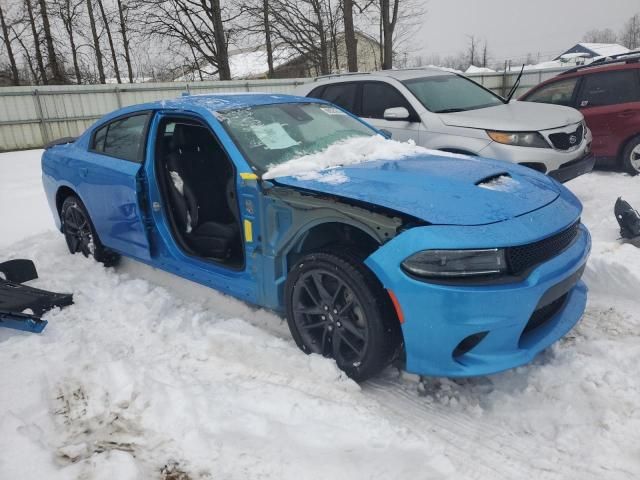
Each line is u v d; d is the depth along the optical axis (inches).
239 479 79.0
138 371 107.7
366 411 94.7
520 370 108.0
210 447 85.6
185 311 138.4
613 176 277.4
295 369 108.7
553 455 85.2
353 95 258.5
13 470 80.0
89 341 123.7
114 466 80.6
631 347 112.8
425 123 227.5
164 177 142.4
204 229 138.8
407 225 93.7
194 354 118.2
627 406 95.3
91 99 650.8
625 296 143.2
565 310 109.3
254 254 117.5
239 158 120.3
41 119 620.1
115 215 155.6
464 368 91.3
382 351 98.3
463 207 96.1
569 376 104.5
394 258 91.0
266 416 93.0
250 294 121.8
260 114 139.4
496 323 89.4
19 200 306.7
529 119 218.5
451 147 217.8
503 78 858.8
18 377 107.2
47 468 81.0
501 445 88.3
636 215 171.0
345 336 105.0
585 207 227.1
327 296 106.2
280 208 110.6
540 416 94.4
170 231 142.5
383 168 115.6
